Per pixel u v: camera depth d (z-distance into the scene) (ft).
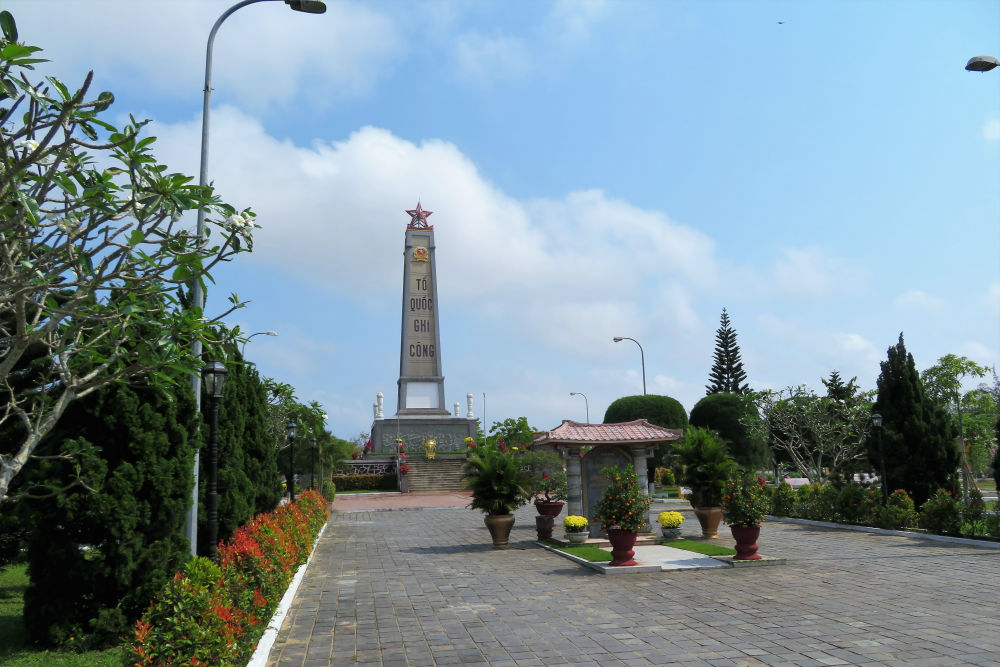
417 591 43.68
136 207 22.41
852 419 105.70
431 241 201.57
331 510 121.19
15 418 39.29
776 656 27.63
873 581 43.01
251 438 61.98
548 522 68.49
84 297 22.09
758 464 139.95
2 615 38.68
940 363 117.08
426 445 188.44
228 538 47.80
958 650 27.78
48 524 32.53
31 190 20.71
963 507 63.46
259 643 29.55
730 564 49.93
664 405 151.74
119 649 31.91
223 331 32.32
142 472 33.37
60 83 18.88
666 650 28.89
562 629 32.99
